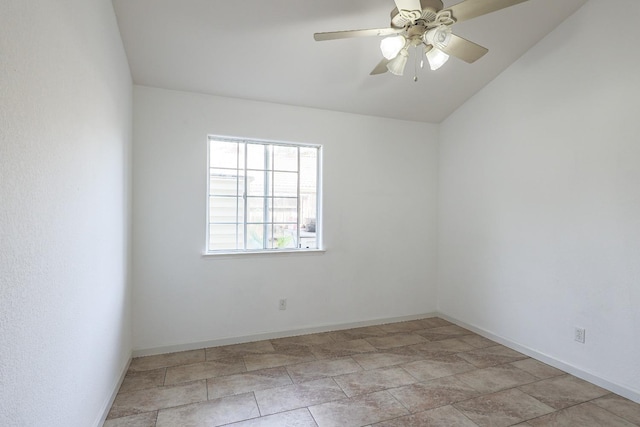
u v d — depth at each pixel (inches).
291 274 131.5
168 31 92.4
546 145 109.1
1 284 35.2
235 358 111.3
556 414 82.0
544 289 109.8
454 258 147.9
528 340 115.1
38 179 43.6
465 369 105.1
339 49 104.7
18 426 38.7
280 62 107.9
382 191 146.6
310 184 138.7
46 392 46.1
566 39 102.7
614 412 82.7
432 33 72.2
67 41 52.6
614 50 91.0
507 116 122.5
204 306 119.3
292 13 90.3
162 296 114.2
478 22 99.7
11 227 37.2
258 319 126.7
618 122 90.2
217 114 120.1
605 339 93.3
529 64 114.2
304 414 81.3
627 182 88.4
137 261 111.3
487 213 131.3
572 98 101.3
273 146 133.3
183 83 112.8
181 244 116.1
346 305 140.7
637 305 86.6
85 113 61.2
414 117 149.3
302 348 120.0
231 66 107.6
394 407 84.5
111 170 81.0
